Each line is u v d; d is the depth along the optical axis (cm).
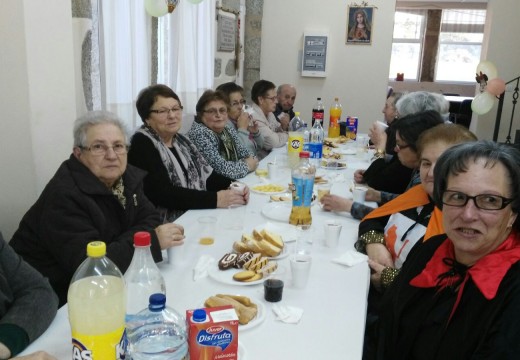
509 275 101
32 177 196
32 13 187
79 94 229
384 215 187
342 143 425
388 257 173
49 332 113
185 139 261
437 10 1012
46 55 196
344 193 251
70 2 204
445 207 108
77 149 159
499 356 94
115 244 146
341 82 575
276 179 278
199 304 123
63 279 152
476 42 1020
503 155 103
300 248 169
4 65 182
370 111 577
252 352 105
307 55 569
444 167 109
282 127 479
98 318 91
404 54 1053
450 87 1034
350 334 114
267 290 128
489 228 103
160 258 148
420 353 115
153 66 321
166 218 225
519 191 101
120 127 166
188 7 376
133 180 175
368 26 554
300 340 110
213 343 91
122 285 101
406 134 199
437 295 115
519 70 572
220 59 490
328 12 561
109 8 264
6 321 108
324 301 130
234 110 356
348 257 160
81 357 91
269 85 424
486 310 100
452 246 119
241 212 195
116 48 273
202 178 262
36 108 194
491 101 508
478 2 987
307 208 191
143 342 94
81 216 150
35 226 152
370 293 170
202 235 174
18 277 121
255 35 566
